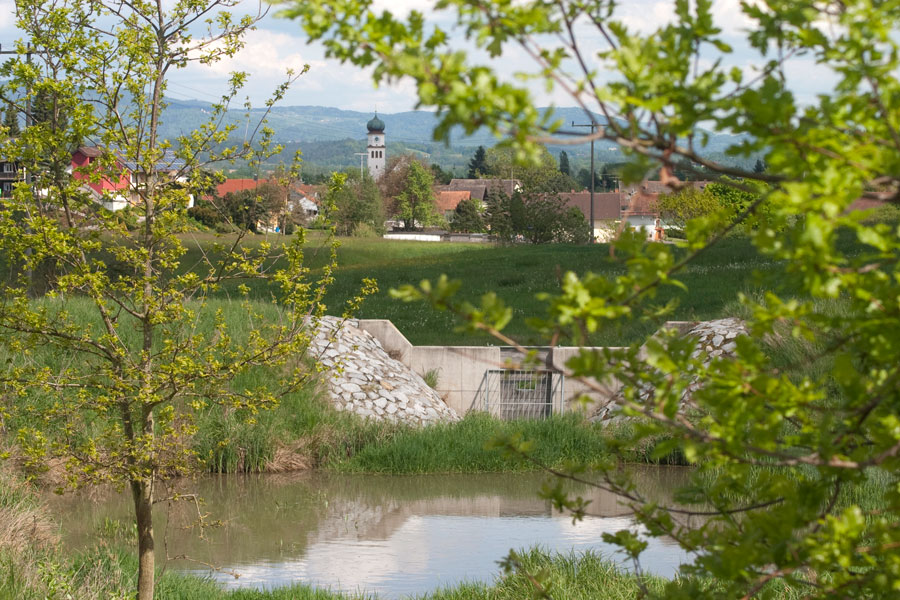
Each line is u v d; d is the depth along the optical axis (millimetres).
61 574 11297
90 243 9656
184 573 14305
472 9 2889
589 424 26562
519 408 31781
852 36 2732
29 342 9609
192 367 9625
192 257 51406
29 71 9039
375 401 28594
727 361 3227
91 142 9664
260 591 13367
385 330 33094
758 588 3496
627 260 3328
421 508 20516
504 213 98000
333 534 17828
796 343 22016
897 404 3273
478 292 52812
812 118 2916
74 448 10016
